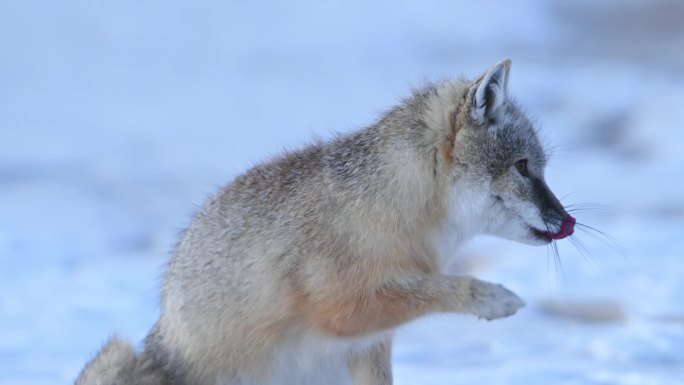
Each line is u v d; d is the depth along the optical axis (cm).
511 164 827
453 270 909
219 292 843
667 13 4328
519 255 1547
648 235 1655
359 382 880
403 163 816
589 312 1253
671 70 3419
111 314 1299
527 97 2983
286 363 848
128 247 1731
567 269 1448
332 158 841
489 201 826
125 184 2216
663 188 2039
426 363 1080
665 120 2545
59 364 1076
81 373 863
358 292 803
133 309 1321
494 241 1619
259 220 837
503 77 823
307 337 838
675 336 1123
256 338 834
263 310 827
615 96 2923
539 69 3475
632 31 4122
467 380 984
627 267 1446
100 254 1672
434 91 855
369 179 812
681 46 3822
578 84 3172
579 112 2769
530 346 1127
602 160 2336
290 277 819
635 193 2016
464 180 820
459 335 1202
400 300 799
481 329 1220
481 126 821
